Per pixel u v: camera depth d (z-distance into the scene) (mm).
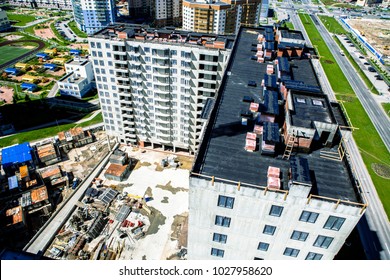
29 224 78312
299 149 41031
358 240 75250
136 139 107250
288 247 39219
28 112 132750
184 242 72875
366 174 99125
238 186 33688
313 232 36094
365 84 163500
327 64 186750
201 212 38375
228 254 43781
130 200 85875
